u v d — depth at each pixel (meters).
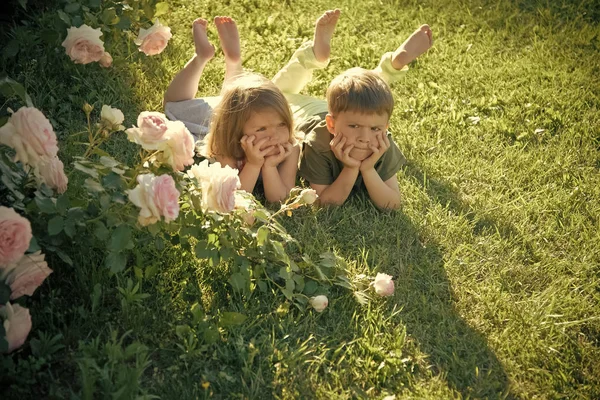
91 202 2.40
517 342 2.57
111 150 3.16
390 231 3.01
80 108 3.40
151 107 3.54
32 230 2.30
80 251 2.45
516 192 3.35
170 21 4.34
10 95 2.51
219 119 2.94
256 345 2.38
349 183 3.02
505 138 3.74
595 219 3.22
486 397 2.35
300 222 2.98
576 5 5.02
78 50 3.09
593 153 3.64
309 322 2.53
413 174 3.38
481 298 2.73
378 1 4.92
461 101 3.98
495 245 3.00
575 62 4.41
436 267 2.84
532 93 4.06
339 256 2.80
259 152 2.88
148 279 2.52
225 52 3.59
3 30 3.70
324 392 2.26
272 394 2.23
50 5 3.91
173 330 2.37
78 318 2.34
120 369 2.10
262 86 2.90
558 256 3.00
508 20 4.79
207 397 2.16
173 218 2.17
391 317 2.58
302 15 4.63
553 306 2.74
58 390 2.10
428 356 2.47
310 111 3.39
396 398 2.30
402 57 3.58
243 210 2.57
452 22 4.79
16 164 2.32
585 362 2.54
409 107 3.89
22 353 2.21
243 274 2.52
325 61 3.60
